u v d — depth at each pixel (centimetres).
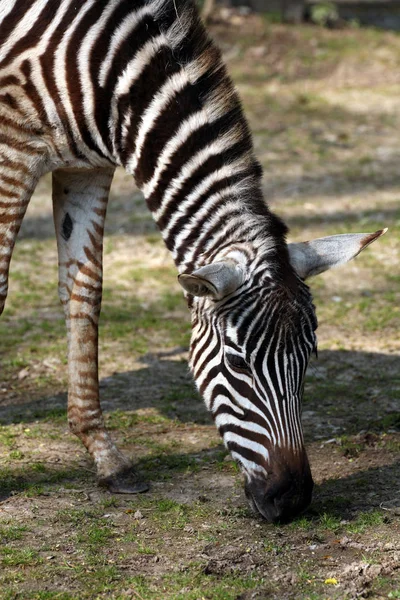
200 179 746
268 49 3053
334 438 951
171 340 1273
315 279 1502
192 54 769
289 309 675
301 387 695
